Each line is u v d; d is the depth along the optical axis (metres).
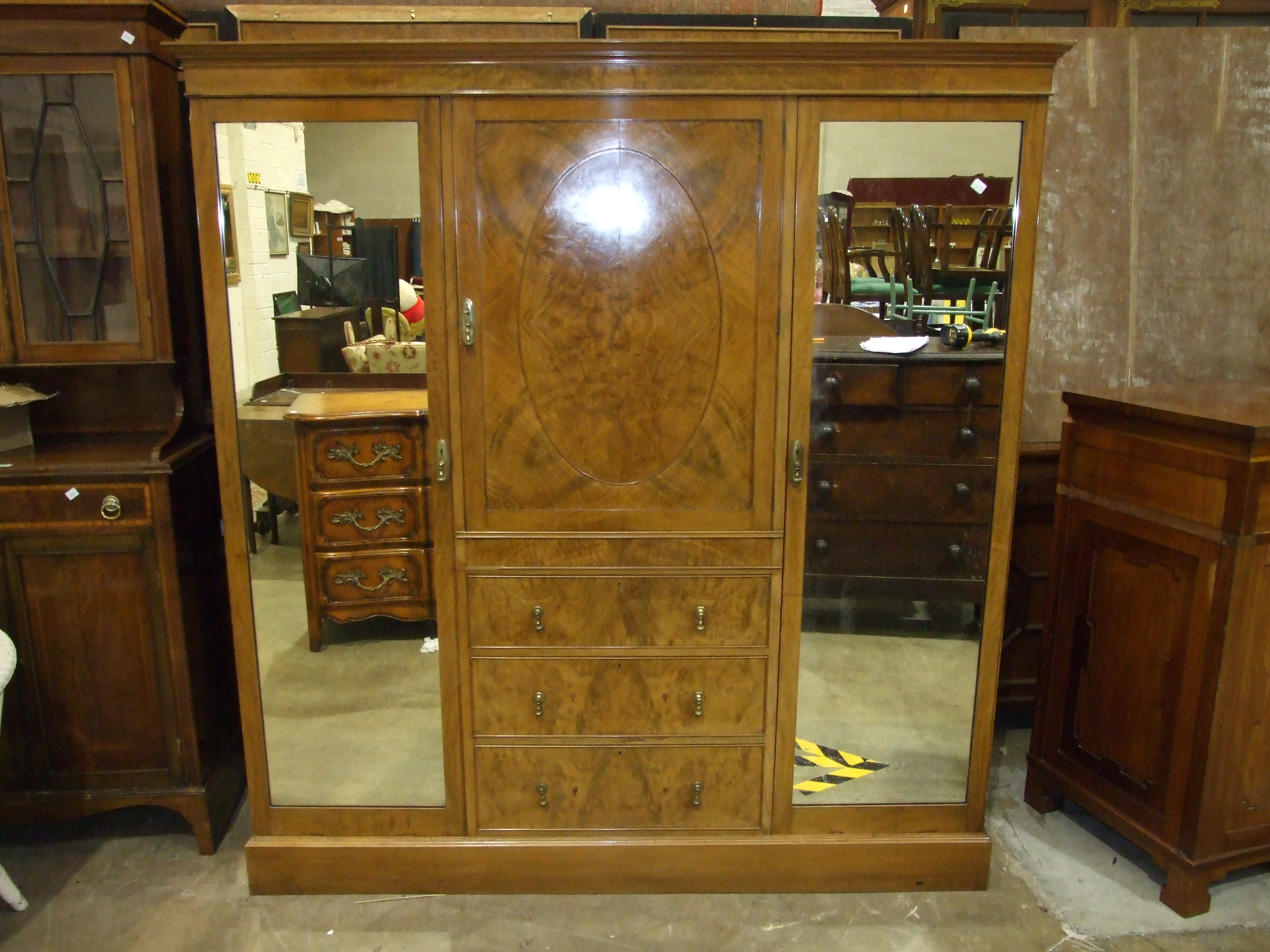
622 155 1.68
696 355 1.75
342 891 1.96
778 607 1.85
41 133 1.95
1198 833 1.86
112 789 2.04
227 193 1.71
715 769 1.92
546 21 2.10
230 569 1.84
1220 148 2.52
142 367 2.18
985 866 1.97
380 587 1.86
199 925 1.86
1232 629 1.77
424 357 1.76
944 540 1.85
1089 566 2.09
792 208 1.70
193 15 2.11
